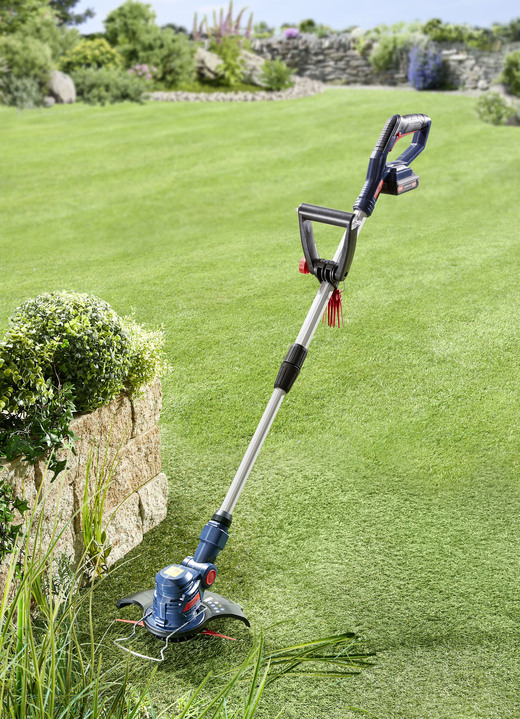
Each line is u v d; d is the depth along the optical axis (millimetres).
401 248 7797
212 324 5914
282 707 2383
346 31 22672
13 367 2623
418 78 19531
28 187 11039
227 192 10594
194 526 3430
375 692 2445
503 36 19234
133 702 2305
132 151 13047
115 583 3020
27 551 2395
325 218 2377
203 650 2631
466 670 2541
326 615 2820
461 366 5031
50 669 2031
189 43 21703
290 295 6535
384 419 4406
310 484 3770
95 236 8828
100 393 2889
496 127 13992
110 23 21578
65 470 2779
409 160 2855
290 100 18078
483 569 3086
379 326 5734
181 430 4328
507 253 7453
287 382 2455
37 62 18109
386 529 3387
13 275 7395
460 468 3881
